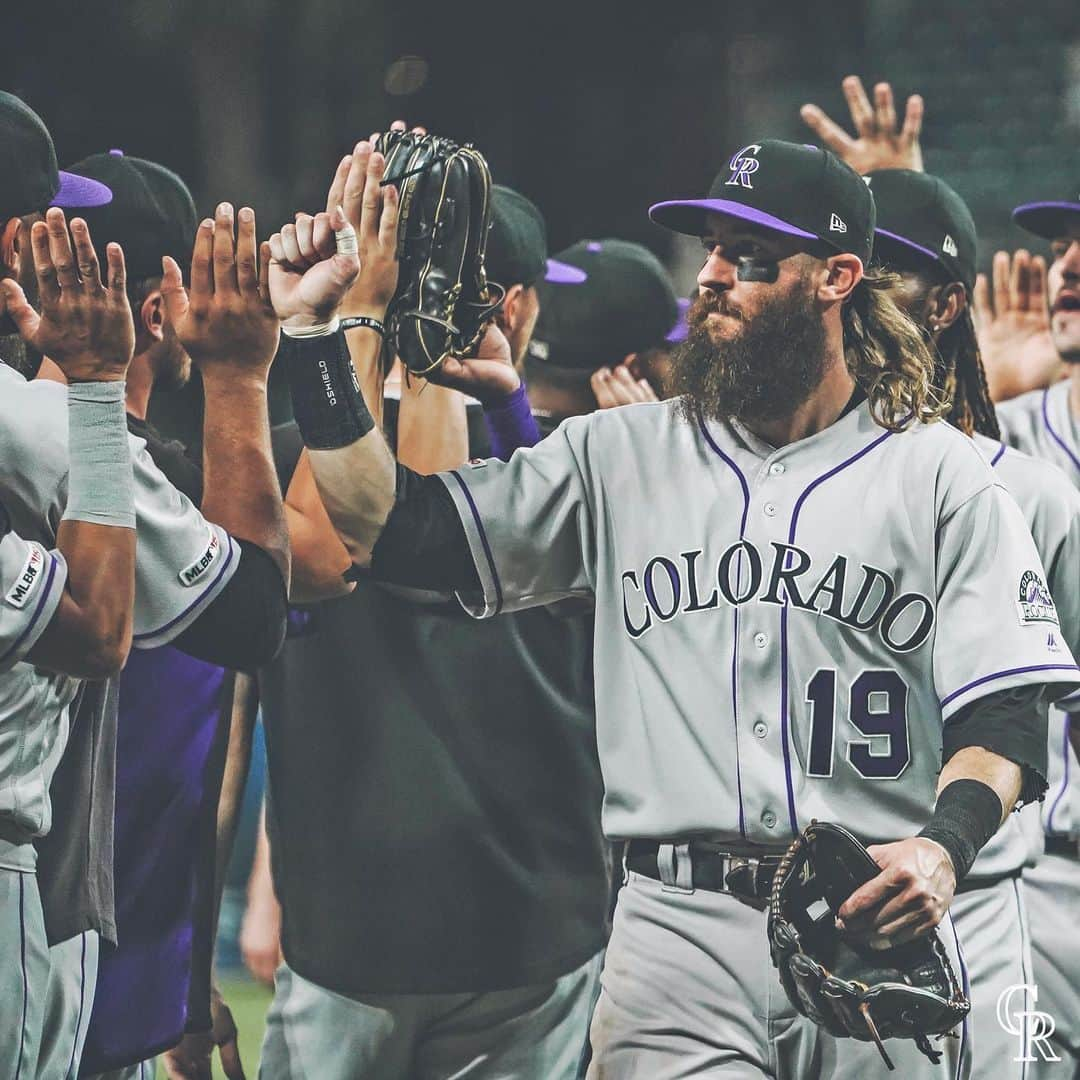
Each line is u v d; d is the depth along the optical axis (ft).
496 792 44.27
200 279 36.24
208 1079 47.67
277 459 44.16
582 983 46.09
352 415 36.47
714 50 178.40
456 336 39.42
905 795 35.73
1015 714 34.99
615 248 55.42
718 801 35.78
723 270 36.86
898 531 35.99
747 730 35.83
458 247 38.17
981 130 157.48
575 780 45.34
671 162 183.01
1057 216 55.67
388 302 37.96
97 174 40.29
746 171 36.70
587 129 184.96
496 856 44.21
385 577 38.04
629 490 37.63
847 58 167.63
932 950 33.42
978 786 33.94
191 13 172.96
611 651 37.63
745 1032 35.99
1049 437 59.77
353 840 44.19
